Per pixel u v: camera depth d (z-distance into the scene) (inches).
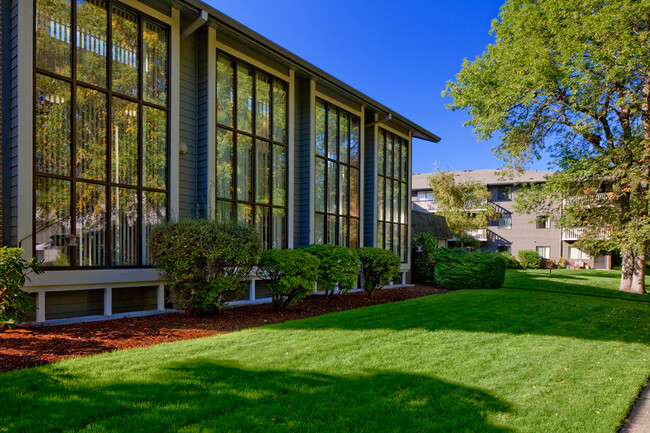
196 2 279.4
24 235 223.0
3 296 185.6
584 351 226.8
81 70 251.6
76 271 241.3
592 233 629.9
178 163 298.0
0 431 105.8
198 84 321.7
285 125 393.4
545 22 509.7
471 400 145.3
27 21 227.8
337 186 462.6
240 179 346.0
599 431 127.6
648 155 484.7
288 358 180.2
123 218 270.5
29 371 146.9
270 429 115.0
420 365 181.6
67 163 243.1
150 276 278.2
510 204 1269.7
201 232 252.1
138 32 279.1
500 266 571.8
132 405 124.8
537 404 146.4
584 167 556.7
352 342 212.7
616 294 586.9
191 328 232.4
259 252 279.3
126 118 273.1
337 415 126.6
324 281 343.6
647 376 187.0
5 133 227.5
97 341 194.7
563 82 470.9
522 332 267.7
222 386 143.9
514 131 594.2
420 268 622.2
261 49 346.9
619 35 431.8
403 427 121.3
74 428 110.0
